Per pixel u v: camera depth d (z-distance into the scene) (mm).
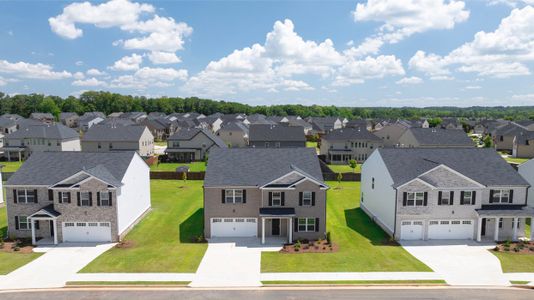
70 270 27984
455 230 35438
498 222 34938
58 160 37938
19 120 132250
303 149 39531
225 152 38906
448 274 27328
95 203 34375
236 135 105875
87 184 34156
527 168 43031
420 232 35250
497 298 23781
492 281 26203
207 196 35406
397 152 39844
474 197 35062
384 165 38250
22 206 35438
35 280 26281
